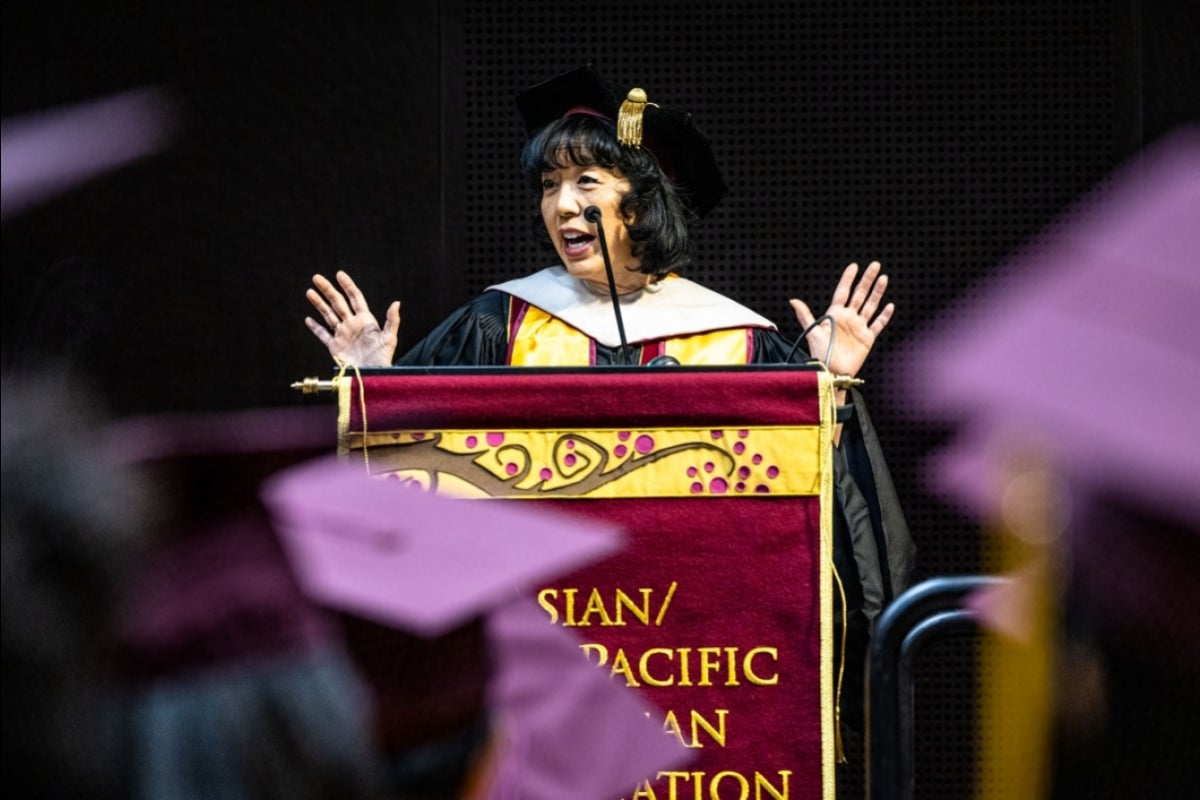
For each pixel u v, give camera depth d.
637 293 9.23
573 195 8.86
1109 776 10.55
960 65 12.17
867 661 4.83
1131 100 12.08
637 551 6.24
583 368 6.30
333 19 12.05
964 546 12.01
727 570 6.24
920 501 12.05
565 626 6.22
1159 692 10.50
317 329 8.63
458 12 12.10
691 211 9.31
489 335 9.20
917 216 12.23
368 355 8.55
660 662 6.22
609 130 8.85
